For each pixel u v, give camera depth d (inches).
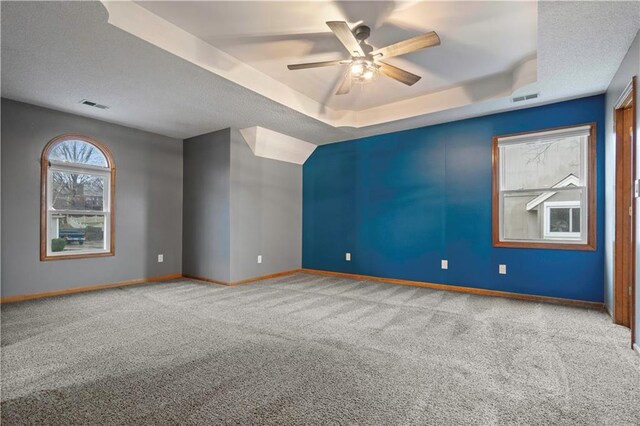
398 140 199.2
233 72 128.5
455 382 78.5
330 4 96.8
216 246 199.6
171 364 87.7
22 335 108.4
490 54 125.8
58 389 74.9
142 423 63.0
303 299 158.4
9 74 122.5
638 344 93.5
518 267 160.4
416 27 108.5
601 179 140.9
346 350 97.3
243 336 108.4
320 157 235.1
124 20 94.0
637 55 95.1
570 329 114.7
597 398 71.4
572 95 142.5
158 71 120.0
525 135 158.1
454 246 178.4
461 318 127.9
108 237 184.1
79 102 151.6
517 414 65.7
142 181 199.0
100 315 131.2
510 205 165.3
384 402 70.2
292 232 235.9
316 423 63.1
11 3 81.4
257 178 210.5
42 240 158.4
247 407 68.2
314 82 151.5
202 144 208.5
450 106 158.4
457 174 177.9
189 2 96.3
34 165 156.0
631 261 99.3
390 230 201.5
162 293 170.4
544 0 81.0
